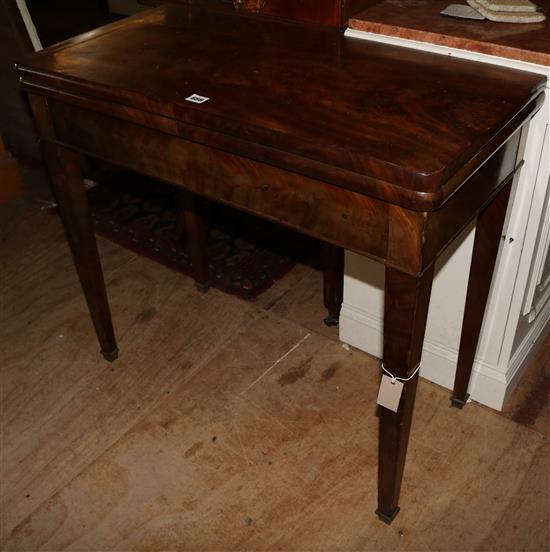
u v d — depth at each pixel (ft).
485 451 4.78
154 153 3.83
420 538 4.27
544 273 5.06
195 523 4.42
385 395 3.64
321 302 6.16
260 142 3.23
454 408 5.12
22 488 4.70
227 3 4.67
